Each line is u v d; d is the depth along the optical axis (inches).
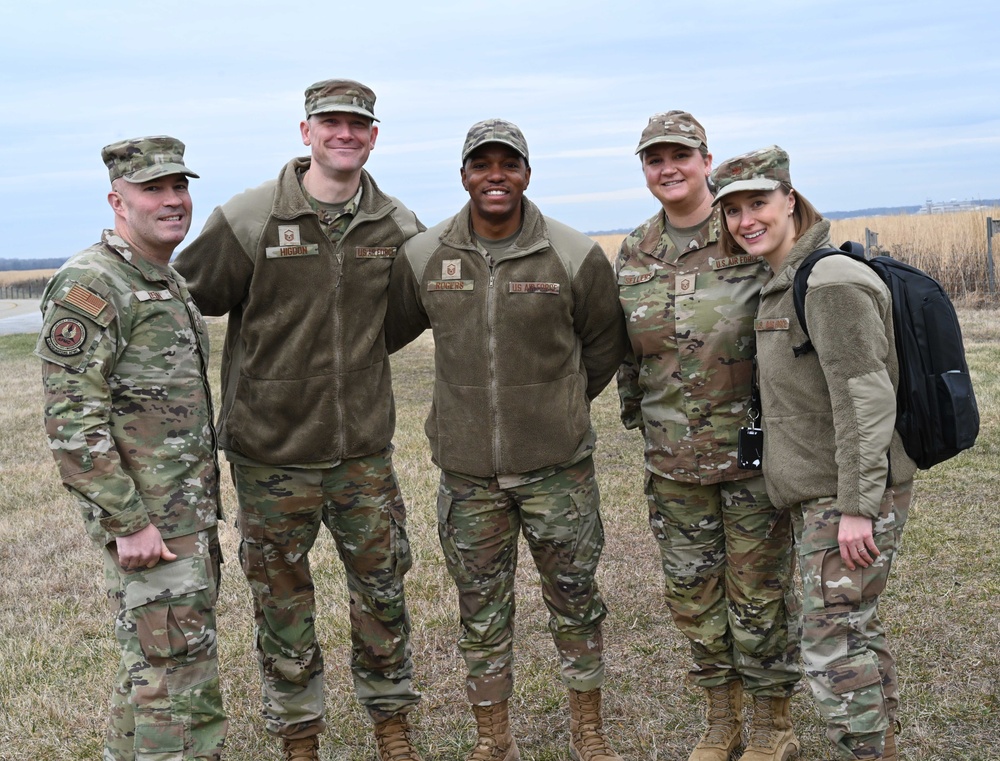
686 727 118.2
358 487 108.0
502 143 96.1
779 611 104.0
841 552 86.3
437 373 109.2
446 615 156.6
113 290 88.2
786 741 107.8
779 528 102.7
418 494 227.8
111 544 88.9
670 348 104.0
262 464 105.3
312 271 102.3
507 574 109.9
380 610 111.0
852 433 84.0
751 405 100.5
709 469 102.8
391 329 113.7
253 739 121.6
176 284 95.3
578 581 108.3
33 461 300.4
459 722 123.7
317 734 113.8
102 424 86.2
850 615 87.7
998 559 160.9
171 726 89.7
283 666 109.0
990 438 235.9
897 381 86.7
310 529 108.0
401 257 108.3
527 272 103.2
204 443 95.7
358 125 99.4
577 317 108.3
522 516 108.0
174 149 91.6
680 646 140.8
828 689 87.2
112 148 90.2
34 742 121.5
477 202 101.2
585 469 109.2
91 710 130.0
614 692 128.3
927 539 173.0
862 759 86.7
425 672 138.3
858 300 83.8
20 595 178.9
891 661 91.7
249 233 101.5
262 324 103.1
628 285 108.0
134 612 89.5
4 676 141.0
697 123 102.3
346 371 105.0
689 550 107.8
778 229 92.4
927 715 114.5
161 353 91.7
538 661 138.9
